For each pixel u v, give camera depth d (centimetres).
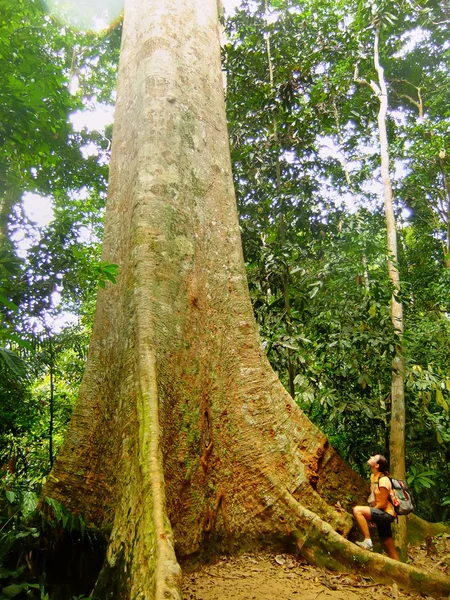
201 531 321
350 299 571
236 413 369
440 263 1234
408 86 1349
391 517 365
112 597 242
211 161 480
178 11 551
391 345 512
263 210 680
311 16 784
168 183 430
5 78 381
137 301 366
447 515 602
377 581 297
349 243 603
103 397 368
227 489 342
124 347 361
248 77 731
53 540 303
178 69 504
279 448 364
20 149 423
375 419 583
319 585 289
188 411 351
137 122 473
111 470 326
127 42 566
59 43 1043
